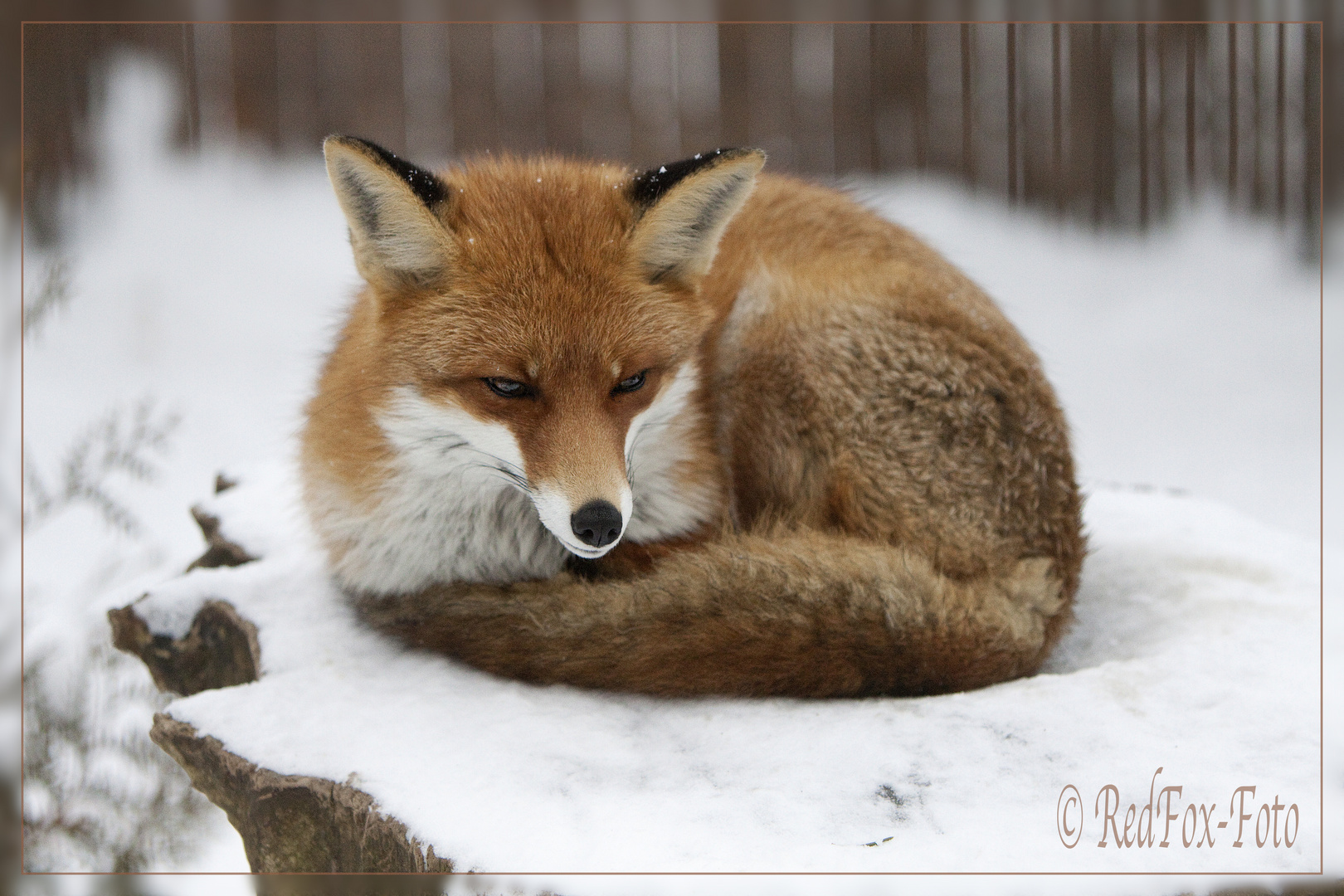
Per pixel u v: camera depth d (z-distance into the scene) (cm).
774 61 1255
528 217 348
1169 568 460
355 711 343
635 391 350
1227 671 355
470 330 333
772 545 368
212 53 1272
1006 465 396
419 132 1285
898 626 354
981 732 321
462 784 302
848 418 400
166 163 1271
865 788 297
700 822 282
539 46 1269
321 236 1204
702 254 368
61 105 1184
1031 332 1067
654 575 367
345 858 305
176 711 353
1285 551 478
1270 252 1182
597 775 305
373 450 366
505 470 347
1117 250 1211
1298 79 1170
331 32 1272
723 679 350
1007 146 1248
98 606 538
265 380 969
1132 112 1212
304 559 468
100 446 673
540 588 372
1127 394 990
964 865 262
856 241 479
